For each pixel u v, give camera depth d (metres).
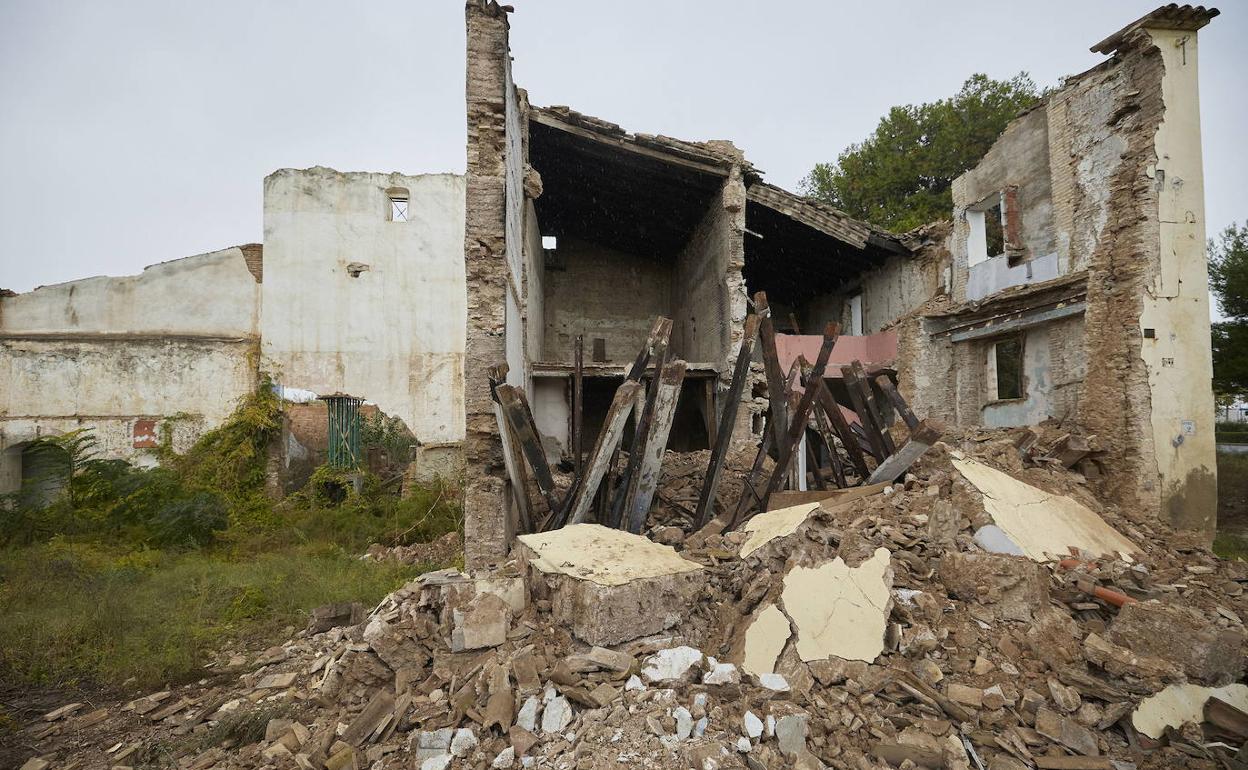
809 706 3.78
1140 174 8.14
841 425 8.19
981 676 4.09
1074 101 9.21
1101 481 8.43
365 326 15.97
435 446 14.70
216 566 9.14
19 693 5.32
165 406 14.70
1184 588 5.48
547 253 18.25
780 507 6.98
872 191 20.69
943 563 5.01
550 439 13.61
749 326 7.27
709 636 4.53
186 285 15.30
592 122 11.47
